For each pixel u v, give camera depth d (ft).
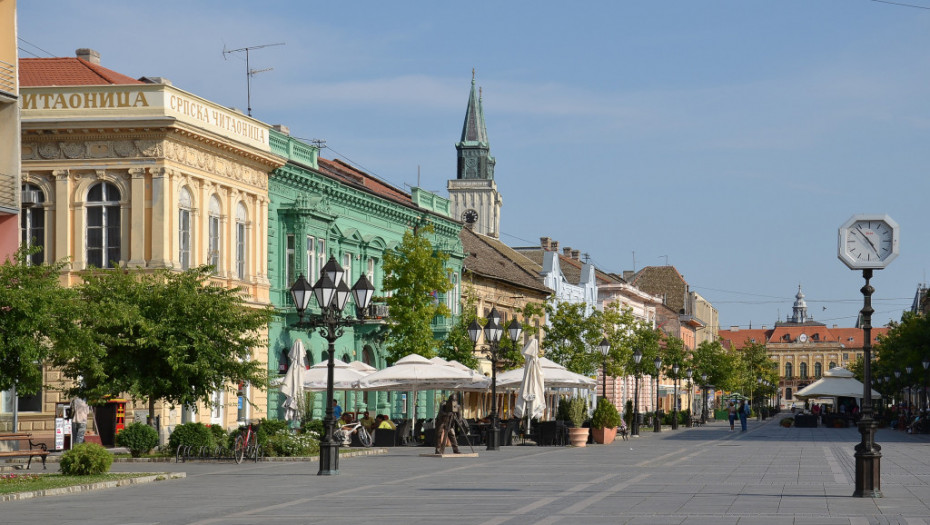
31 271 85.15
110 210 133.39
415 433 156.66
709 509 60.03
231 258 146.00
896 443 167.84
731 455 124.16
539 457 118.62
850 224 68.69
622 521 54.13
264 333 151.64
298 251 158.30
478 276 226.58
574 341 222.07
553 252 294.25
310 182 163.32
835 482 80.59
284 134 160.35
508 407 247.50
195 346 109.09
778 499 66.13
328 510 60.75
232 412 145.69
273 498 68.74
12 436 95.45
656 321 425.69
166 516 58.75
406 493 71.67
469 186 574.15
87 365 104.42
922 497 67.51
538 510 59.77
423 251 166.30
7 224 107.04
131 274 113.09
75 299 89.15
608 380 328.90
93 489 77.00
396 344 168.04
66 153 133.49
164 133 132.16
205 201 140.05
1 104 107.65
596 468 98.17
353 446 141.28
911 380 269.44
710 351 366.84
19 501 68.85
